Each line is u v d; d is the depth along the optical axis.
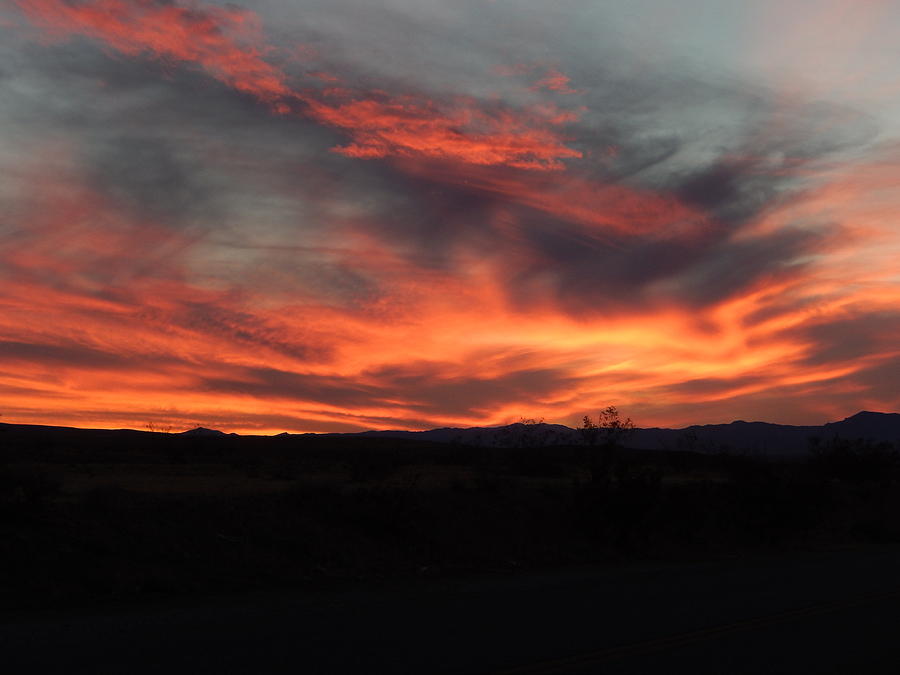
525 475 45.66
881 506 44.41
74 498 21.25
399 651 9.66
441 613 12.64
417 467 52.06
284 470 44.84
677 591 15.71
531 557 22.66
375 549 20.36
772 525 30.31
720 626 11.75
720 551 27.41
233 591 15.84
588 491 26.53
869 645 10.66
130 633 10.79
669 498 29.83
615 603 13.92
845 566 21.23
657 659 9.51
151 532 17.84
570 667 8.98
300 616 12.32
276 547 19.00
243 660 9.12
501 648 9.91
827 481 34.03
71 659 9.11
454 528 23.22
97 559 16.02
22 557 15.23
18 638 10.38
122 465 52.09
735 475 33.62
